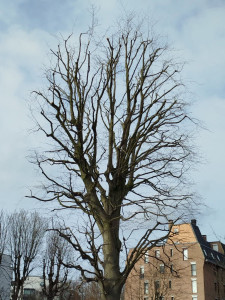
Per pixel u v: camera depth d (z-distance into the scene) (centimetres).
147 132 1238
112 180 1154
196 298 5678
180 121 1272
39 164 1116
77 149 1146
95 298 3250
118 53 1290
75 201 1060
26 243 3288
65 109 1152
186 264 5888
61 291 3353
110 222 1080
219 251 6619
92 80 1184
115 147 1267
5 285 4781
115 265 1050
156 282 3244
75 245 973
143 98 1278
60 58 1255
